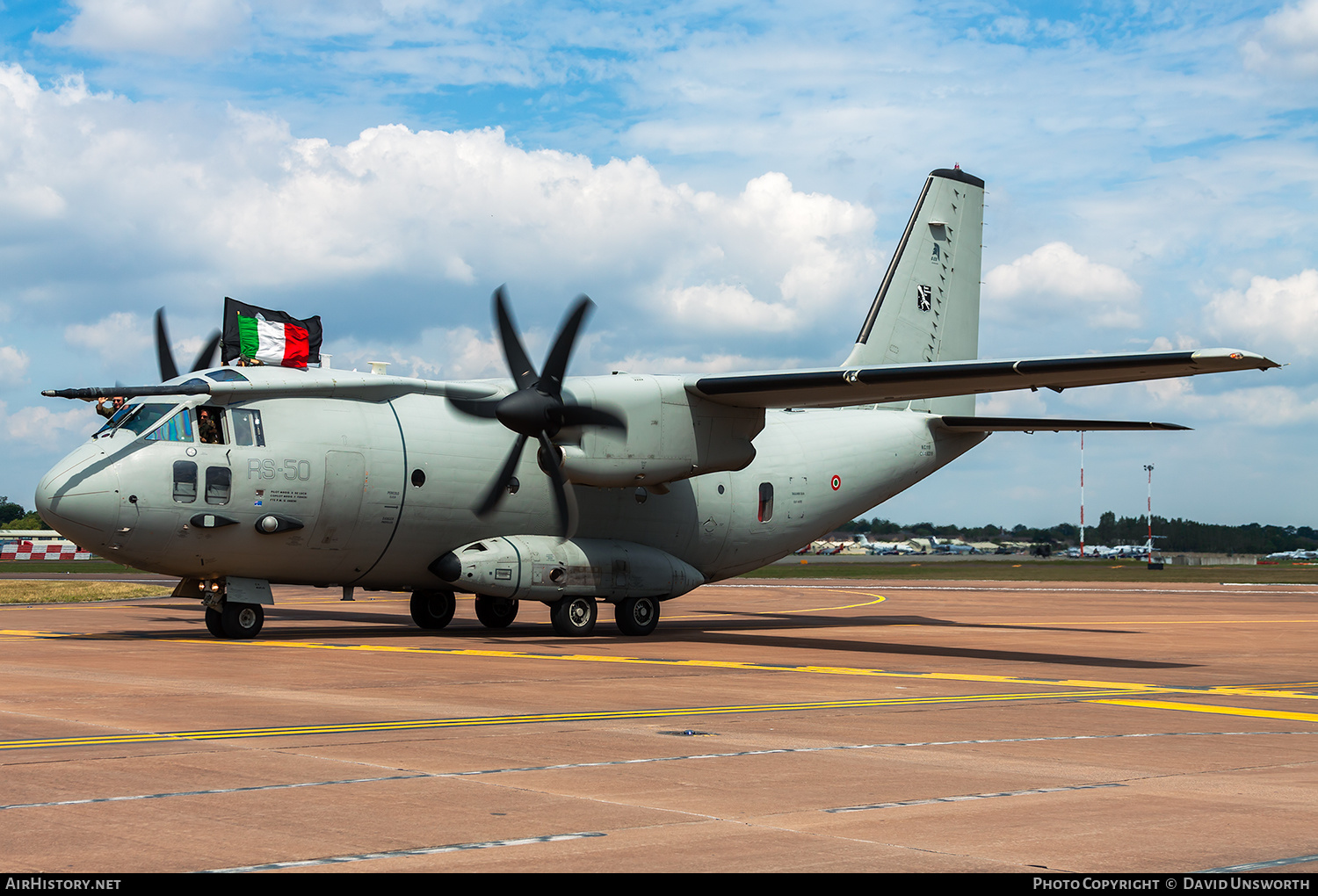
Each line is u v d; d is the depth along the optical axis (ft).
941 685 44.62
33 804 21.84
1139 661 56.54
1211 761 28.17
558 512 61.82
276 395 61.57
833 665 52.29
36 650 53.78
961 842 19.71
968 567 307.99
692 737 30.60
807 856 18.74
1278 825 21.13
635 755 27.61
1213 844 19.67
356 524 63.05
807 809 22.07
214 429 59.67
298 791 23.18
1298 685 46.75
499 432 67.92
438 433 65.67
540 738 30.01
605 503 70.79
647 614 71.10
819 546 547.49
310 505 61.41
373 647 57.93
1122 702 40.37
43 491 56.70
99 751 27.40
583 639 66.44
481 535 67.46
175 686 40.16
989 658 57.36
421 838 19.60
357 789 23.40
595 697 38.68
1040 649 63.26
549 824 20.67
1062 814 21.84
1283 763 27.91
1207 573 268.00
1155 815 21.85
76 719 32.48
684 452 64.80
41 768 25.27
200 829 20.03
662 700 38.29
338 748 28.04
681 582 71.72
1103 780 25.36
